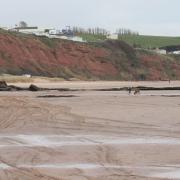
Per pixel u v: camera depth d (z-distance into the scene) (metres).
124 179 16.05
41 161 19.53
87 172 17.23
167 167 18.28
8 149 22.75
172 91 81.81
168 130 29.53
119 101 54.41
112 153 21.50
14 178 15.92
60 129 30.22
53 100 55.41
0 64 161.12
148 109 43.69
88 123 33.22
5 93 72.81
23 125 31.94
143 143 24.36
